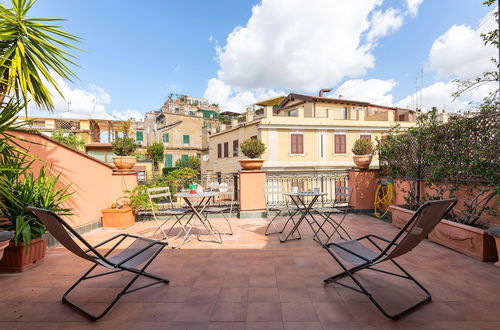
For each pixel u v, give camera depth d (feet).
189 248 12.37
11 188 9.91
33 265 10.11
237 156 67.56
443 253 11.22
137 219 19.56
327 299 7.34
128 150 19.74
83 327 6.13
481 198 12.23
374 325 6.07
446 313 6.54
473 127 11.97
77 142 54.95
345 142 60.80
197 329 5.98
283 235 14.76
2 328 6.10
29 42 10.80
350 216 20.18
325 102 65.57
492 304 6.95
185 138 102.89
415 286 8.09
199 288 8.12
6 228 10.02
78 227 15.42
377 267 9.74
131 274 9.38
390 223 17.81
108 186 18.61
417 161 16.42
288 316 6.48
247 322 6.23
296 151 58.44
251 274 9.20
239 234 15.05
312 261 10.51
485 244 10.16
